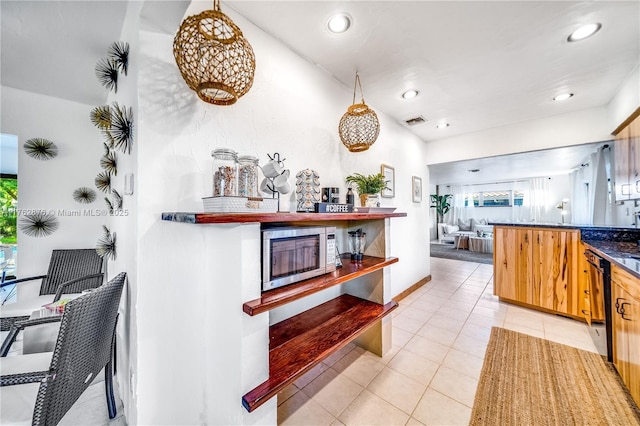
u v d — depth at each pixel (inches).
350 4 55.6
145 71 44.5
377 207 83.1
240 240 41.9
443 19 60.2
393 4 55.6
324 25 61.9
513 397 61.5
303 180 67.3
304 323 67.6
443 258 235.9
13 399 41.4
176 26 46.6
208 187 52.2
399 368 73.2
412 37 66.2
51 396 37.8
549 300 109.7
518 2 55.4
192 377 50.1
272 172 55.3
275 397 47.4
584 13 58.7
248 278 42.8
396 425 54.2
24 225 89.7
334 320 69.1
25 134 89.1
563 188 287.0
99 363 50.1
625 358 62.7
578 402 59.4
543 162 191.2
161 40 46.4
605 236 98.3
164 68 46.7
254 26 61.4
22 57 70.1
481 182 344.8
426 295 134.7
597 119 110.3
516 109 112.7
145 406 44.1
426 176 160.1
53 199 93.8
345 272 64.3
